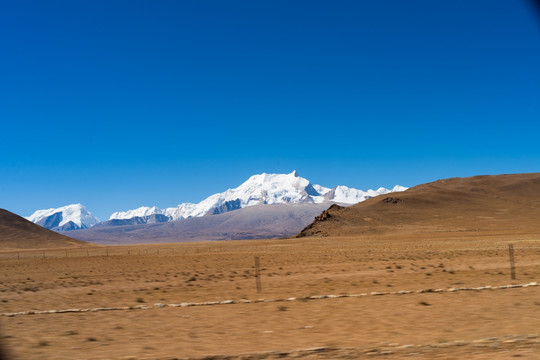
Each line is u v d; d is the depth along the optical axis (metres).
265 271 39.34
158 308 21.16
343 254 61.97
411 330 14.80
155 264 55.22
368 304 20.14
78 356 12.71
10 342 14.71
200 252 90.06
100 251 117.50
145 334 15.59
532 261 40.31
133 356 12.44
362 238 131.25
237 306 20.95
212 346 13.49
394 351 11.81
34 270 52.16
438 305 19.28
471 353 11.43
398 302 20.42
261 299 22.81
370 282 28.88
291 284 29.30
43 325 17.75
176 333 15.59
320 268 40.25
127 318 18.83
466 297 21.09
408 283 27.84
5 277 43.59
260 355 11.89
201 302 22.77
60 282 36.19
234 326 16.48
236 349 12.99
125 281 35.09
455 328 14.87
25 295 28.39
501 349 11.70
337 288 26.56
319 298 22.42
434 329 14.82
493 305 18.83
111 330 16.45
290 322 16.86
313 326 16.00
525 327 14.66
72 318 19.22
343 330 15.19
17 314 20.47
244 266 46.62
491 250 58.16
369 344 13.01
